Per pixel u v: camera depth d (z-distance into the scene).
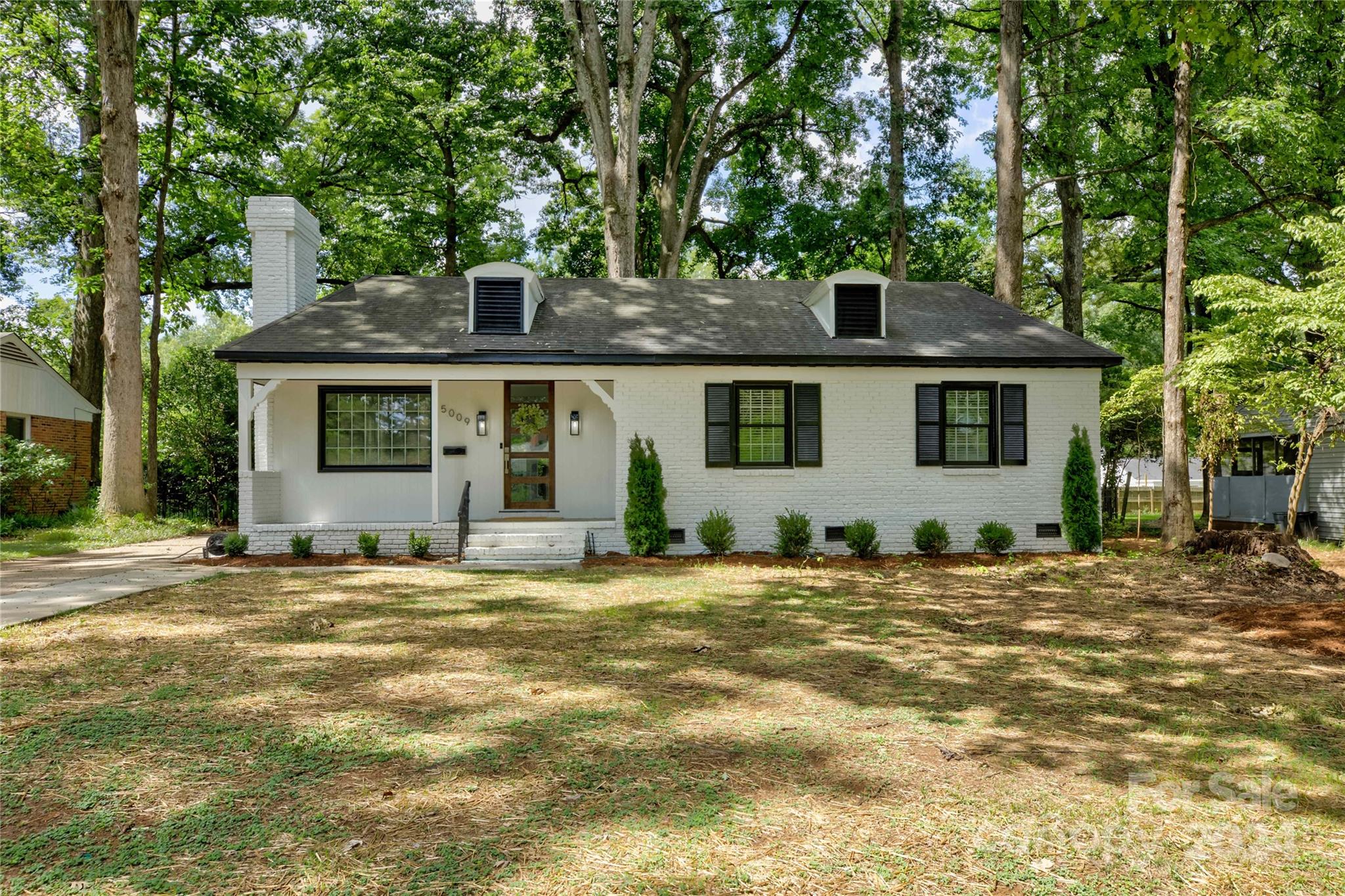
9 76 20.25
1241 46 8.72
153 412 19.48
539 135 26.28
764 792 3.75
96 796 3.62
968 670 6.03
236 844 3.18
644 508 12.55
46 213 20.55
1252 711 5.07
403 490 13.55
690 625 7.56
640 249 29.94
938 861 3.11
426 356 12.38
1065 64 20.83
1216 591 9.48
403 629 7.20
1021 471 13.70
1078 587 9.98
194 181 22.28
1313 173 18.00
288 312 14.48
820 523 13.35
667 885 2.91
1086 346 14.03
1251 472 19.53
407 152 24.80
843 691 5.46
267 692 5.23
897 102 23.97
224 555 12.09
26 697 5.03
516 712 4.90
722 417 13.20
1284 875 3.03
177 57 20.20
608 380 13.08
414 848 3.16
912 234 25.75
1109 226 25.66
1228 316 21.44
